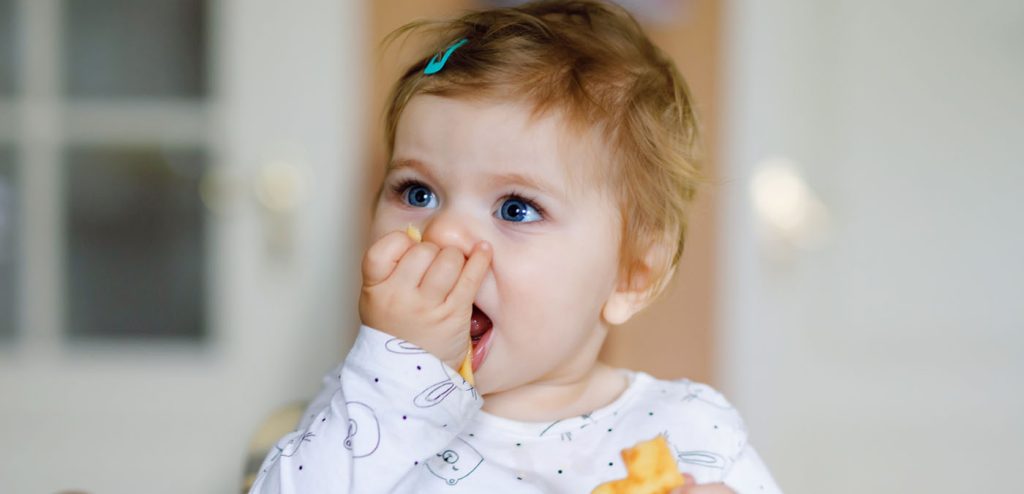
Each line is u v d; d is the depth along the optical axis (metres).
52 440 1.81
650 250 0.85
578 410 0.84
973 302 1.77
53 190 1.78
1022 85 1.74
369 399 0.69
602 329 0.85
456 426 0.71
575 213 0.78
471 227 0.76
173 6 1.75
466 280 0.72
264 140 1.74
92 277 1.80
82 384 1.81
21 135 1.76
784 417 1.78
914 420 1.80
